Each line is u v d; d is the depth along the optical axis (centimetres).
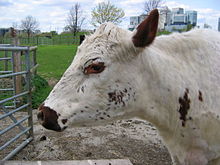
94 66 80
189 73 92
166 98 90
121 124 229
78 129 214
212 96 91
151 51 89
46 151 173
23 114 256
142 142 191
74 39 1725
